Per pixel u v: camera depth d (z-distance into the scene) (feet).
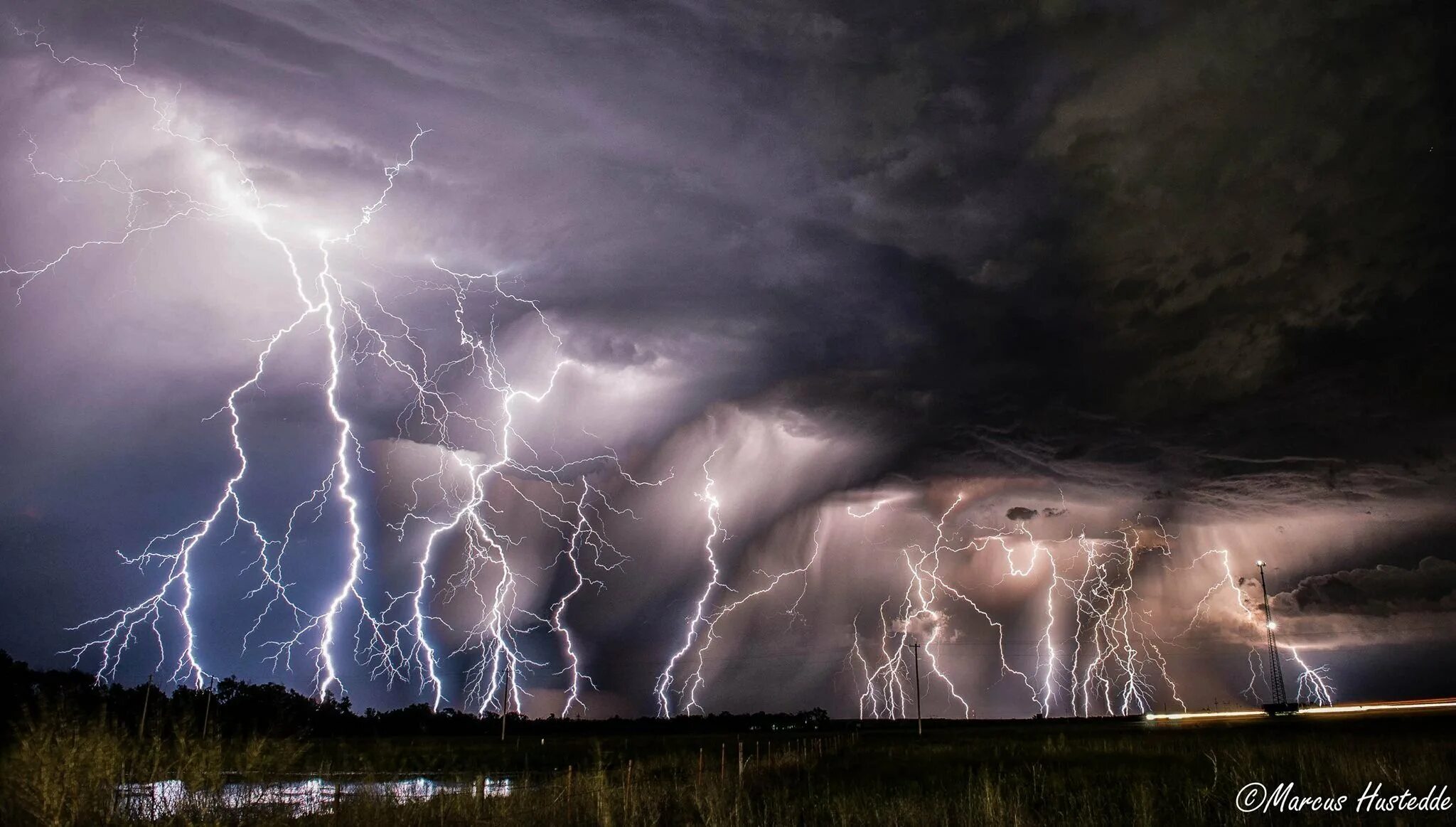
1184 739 96.84
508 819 32.01
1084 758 72.64
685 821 35.94
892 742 124.98
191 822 24.97
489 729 193.26
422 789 35.76
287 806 28.04
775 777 58.59
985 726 206.49
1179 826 36.29
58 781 25.08
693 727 231.09
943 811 36.52
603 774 37.50
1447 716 136.77
